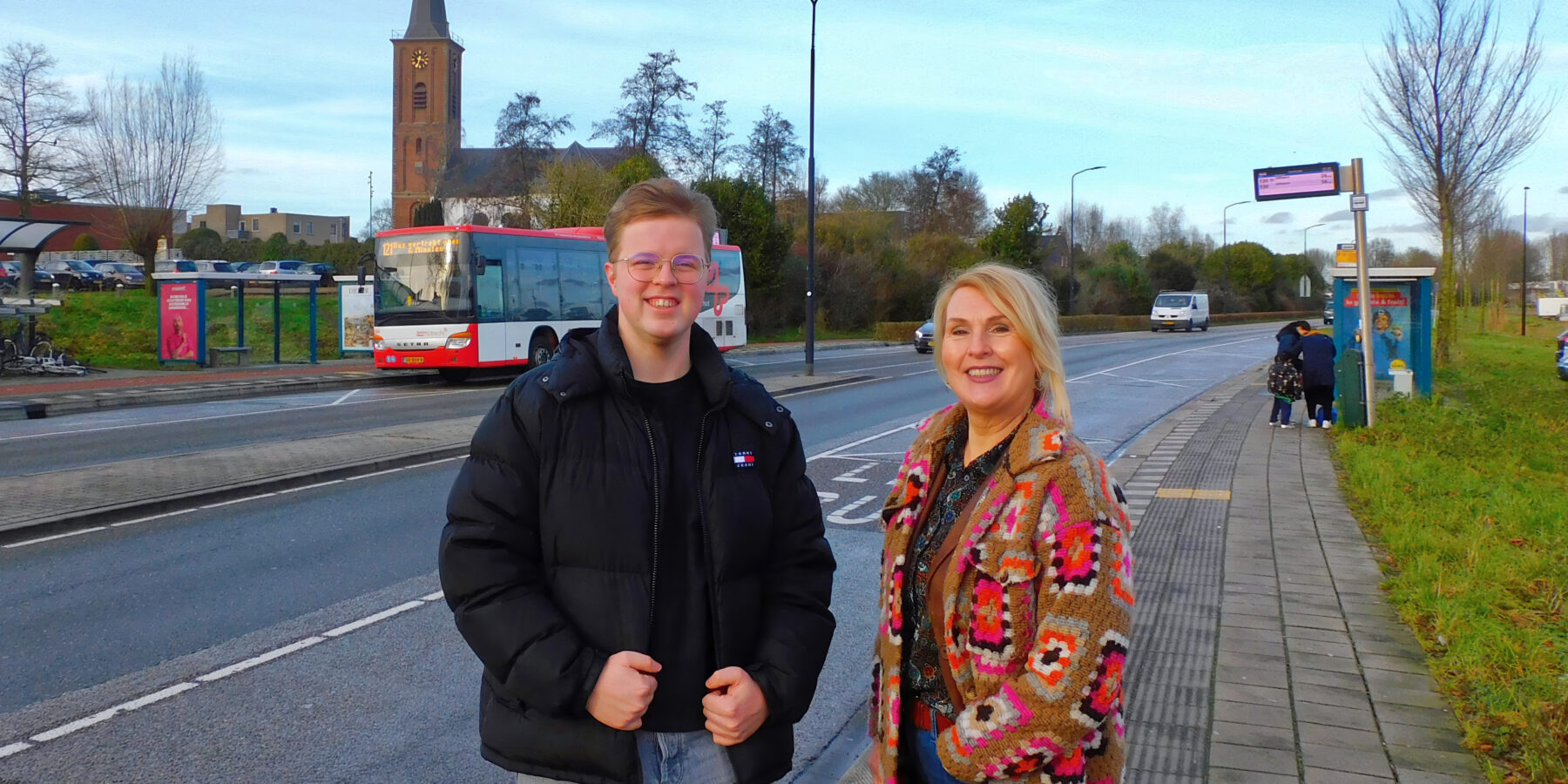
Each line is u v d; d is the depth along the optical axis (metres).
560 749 2.08
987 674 1.98
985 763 1.92
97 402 16.31
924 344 35.09
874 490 10.16
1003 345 2.18
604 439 2.15
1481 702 4.19
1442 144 20.91
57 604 6.04
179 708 4.58
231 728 4.38
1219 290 73.38
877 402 18.38
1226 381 22.72
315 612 5.97
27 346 20.75
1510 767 3.68
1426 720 4.11
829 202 62.28
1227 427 14.38
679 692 2.13
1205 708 4.25
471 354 20.44
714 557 2.16
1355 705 4.27
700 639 2.16
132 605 6.05
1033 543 1.97
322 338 29.19
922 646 2.19
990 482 2.09
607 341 2.21
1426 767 3.69
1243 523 7.92
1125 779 3.61
